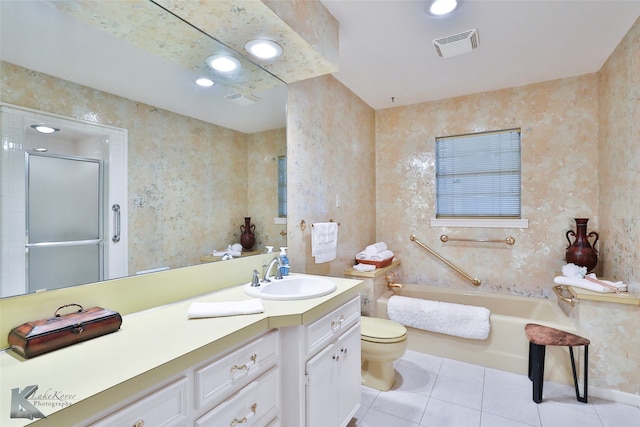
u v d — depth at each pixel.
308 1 1.56
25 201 1.00
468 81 2.78
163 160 1.42
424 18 1.84
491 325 2.43
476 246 3.09
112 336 1.00
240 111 1.77
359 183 3.13
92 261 1.16
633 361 1.93
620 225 2.17
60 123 1.08
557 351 2.21
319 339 1.38
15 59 0.98
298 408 1.27
